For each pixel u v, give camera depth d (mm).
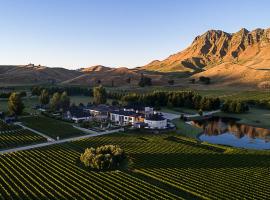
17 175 81375
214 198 70500
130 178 81562
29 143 114000
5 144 110000
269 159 101438
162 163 94062
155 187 75500
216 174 85312
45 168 87188
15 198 68375
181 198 70188
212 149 114562
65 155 99438
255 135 148625
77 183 77125
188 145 117375
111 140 120438
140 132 136875
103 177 81812
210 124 172625
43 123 150500
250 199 70375
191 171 87312
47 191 71688
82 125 147250
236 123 177000
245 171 88375
